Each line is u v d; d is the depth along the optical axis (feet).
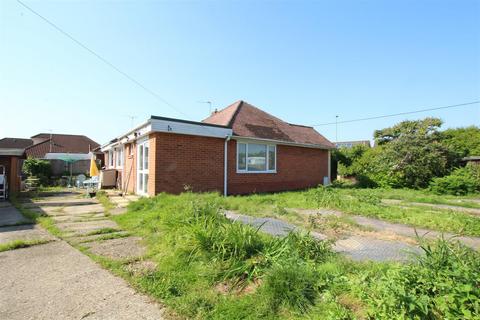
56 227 19.22
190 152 33.78
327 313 7.73
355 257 12.26
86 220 21.97
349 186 55.98
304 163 50.72
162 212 20.06
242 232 12.50
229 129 37.14
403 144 54.34
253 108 53.62
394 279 7.97
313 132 60.23
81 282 10.37
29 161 67.67
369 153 66.90
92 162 44.42
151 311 8.32
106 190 46.14
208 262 11.33
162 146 31.45
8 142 116.88
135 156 39.83
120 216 22.59
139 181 38.06
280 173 45.70
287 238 12.31
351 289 8.63
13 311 8.30
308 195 32.24
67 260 12.80
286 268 9.32
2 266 12.01
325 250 12.21
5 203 32.65
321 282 9.05
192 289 9.65
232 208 24.85
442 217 21.07
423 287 7.64
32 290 9.71
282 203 28.30
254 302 8.50
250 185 40.73
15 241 15.20
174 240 14.19
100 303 8.79
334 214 22.72
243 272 10.28
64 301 8.92
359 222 20.18
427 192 46.85
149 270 11.34
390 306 7.14
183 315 8.05
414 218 20.70
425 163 51.34
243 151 40.24
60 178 68.95
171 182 32.04
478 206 30.50
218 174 36.58
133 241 15.88
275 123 51.70
